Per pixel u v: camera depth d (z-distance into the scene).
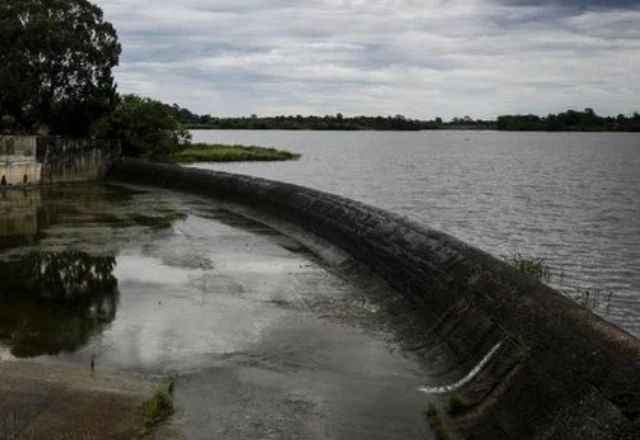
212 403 9.54
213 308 14.36
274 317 13.79
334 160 80.25
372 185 49.28
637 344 7.71
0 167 36.94
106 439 8.23
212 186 33.69
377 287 15.70
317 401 9.70
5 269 17.88
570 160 87.94
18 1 41.31
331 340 12.41
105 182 42.03
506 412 8.57
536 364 8.74
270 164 66.44
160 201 32.72
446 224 30.08
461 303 11.96
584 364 7.93
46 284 16.31
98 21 44.03
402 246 15.88
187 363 11.12
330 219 21.56
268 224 25.80
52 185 39.72
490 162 82.44
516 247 24.31
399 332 12.94
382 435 8.70
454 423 9.08
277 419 9.09
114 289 15.86
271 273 17.70
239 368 10.93
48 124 43.97
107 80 44.50
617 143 174.12
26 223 25.67
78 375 10.27
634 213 34.22
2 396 9.18
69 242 21.77
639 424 6.62
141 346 11.93
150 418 8.84
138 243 21.69
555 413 7.79
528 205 37.59
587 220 31.59
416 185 49.75
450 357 10.99
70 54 42.47
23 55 40.94
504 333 10.02
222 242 22.06
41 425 8.43
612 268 20.62
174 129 49.62
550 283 18.44
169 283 16.45
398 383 10.43
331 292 15.84
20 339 12.24
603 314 15.50
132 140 45.38
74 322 13.30
